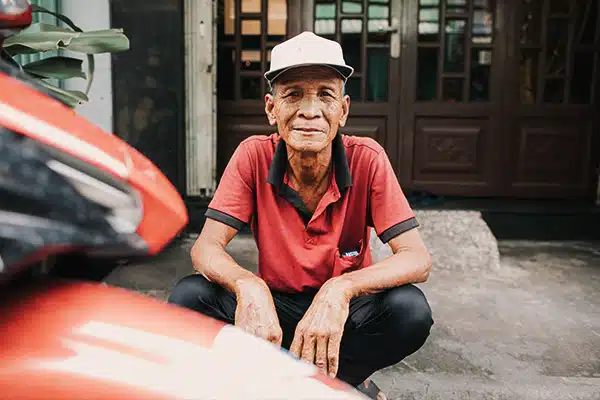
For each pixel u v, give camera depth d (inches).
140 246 35.6
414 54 217.8
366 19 214.7
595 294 146.9
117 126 182.1
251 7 212.7
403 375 100.9
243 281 65.7
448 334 119.3
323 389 36.6
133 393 32.6
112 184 34.3
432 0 216.4
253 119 217.8
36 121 33.0
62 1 173.5
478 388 95.9
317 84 64.9
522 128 221.0
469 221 178.4
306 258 72.8
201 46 195.3
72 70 96.6
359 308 74.3
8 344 33.8
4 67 37.5
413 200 213.5
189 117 198.2
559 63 218.4
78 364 33.0
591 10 214.7
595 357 109.5
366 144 75.0
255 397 34.4
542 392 95.2
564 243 199.0
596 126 219.0
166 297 138.9
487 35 219.3
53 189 31.9
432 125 221.6
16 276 36.9
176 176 194.1
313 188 71.8
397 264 69.2
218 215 73.5
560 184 222.1
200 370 34.9
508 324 125.6
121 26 178.9
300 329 61.2
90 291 39.1
